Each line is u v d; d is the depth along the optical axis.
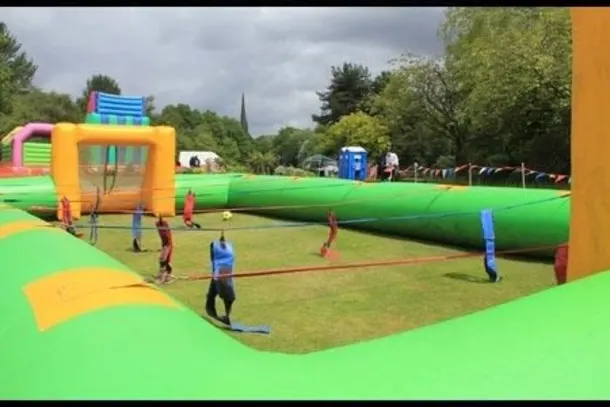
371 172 37.47
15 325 3.03
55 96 81.56
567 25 27.86
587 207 2.89
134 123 26.66
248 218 22.61
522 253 13.09
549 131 31.06
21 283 3.76
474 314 2.39
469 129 39.97
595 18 2.79
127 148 22.62
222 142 91.25
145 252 14.54
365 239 16.61
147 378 2.06
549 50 28.52
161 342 2.38
